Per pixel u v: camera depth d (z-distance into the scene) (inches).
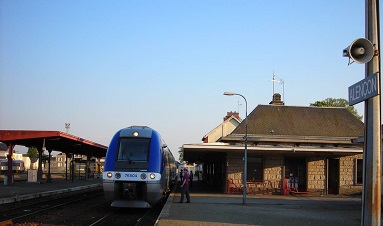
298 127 1206.3
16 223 493.0
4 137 1071.6
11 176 1149.7
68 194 1045.2
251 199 888.9
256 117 1229.1
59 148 1560.0
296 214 624.4
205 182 1925.4
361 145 1096.8
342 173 1061.1
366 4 245.9
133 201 620.7
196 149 977.5
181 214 594.6
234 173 1044.5
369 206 230.8
